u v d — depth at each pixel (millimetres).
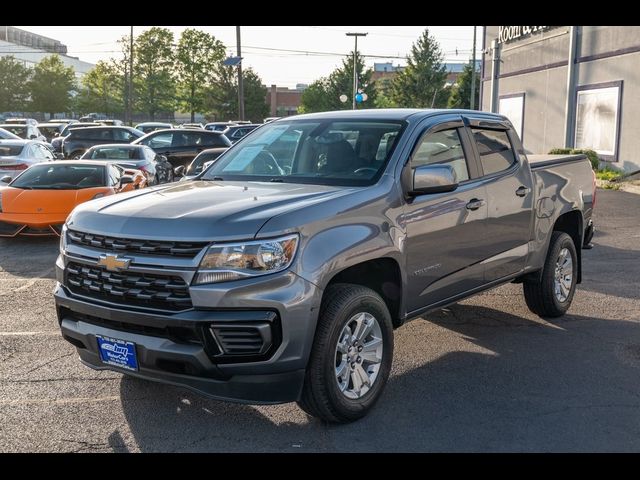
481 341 5953
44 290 7879
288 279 3779
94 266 4066
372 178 4602
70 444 4012
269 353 3766
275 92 112500
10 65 74250
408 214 4613
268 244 3748
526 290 6520
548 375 5121
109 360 4074
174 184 5023
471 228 5223
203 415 4398
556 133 25016
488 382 4977
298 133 5324
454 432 4160
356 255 4117
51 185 11086
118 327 4004
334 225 4078
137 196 4523
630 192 17625
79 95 79312
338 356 4172
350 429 4195
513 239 5797
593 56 22281
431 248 4832
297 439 4074
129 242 3912
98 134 25188
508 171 5773
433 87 79688
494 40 28844
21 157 15836
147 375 3953
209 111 78625
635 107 20188
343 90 88250
